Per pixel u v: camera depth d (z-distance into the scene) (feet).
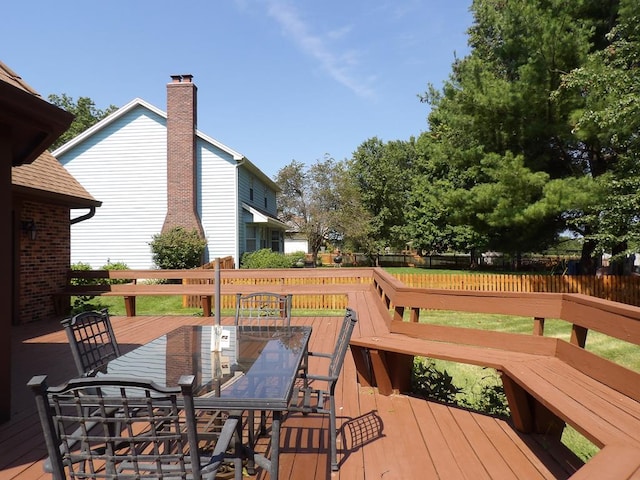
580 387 8.61
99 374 7.92
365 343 12.65
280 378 7.50
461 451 9.50
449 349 11.65
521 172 37.76
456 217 46.55
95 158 54.24
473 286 46.62
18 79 13.73
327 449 9.62
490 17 48.78
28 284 24.99
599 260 65.92
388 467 8.84
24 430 10.64
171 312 33.96
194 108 53.11
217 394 6.70
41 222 26.12
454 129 46.24
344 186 91.56
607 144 37.09
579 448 13.15
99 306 29.81
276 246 84.12
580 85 32.91
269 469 6.79
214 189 54.19
